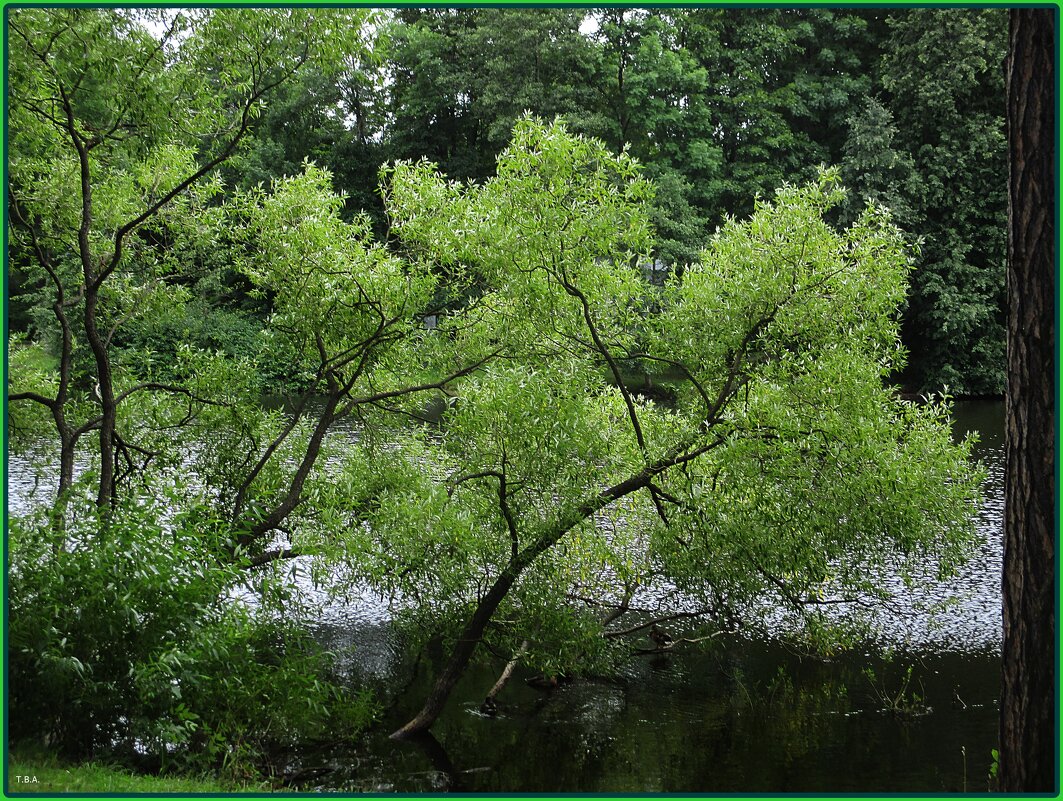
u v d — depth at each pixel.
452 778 10.47
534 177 12.29
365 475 14.52
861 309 12.52
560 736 11.73
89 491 13.52
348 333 13.96
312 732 11.52
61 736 9.12
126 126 13.78
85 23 12.40
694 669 14.16
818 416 12.17
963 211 45.00
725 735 11.71
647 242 12.92
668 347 13.44
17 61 12.28
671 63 47.16
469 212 13.17
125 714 9.23
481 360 14.64
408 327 13.85
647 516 14.20
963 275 44.78
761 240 12.59
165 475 14.84
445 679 12.22
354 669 14.06
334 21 12.98
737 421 12.43
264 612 11.73
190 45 13.07
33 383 15.69
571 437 12.18
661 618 14.30
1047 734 7.11
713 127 50.53
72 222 15.39
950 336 44.59
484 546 12.66
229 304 40.09
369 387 15.49
